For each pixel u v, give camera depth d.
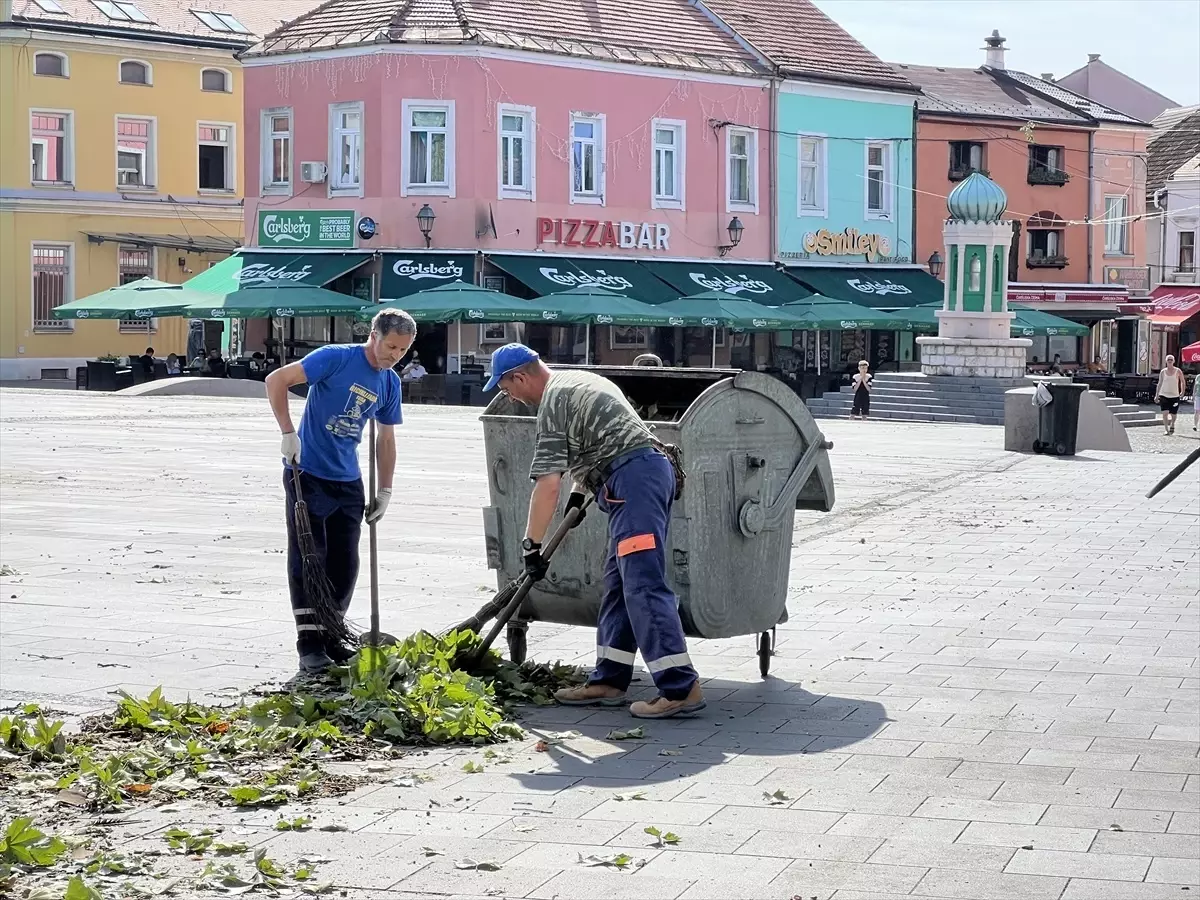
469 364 42.97
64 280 52.31
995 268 42.22
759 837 5.83
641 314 41.94
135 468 19.75
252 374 43.00
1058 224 59.75
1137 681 8.52
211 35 54.41
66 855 5.52
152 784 6.38
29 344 51.56
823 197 50.47
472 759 6.88
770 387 8.13
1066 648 9.40
